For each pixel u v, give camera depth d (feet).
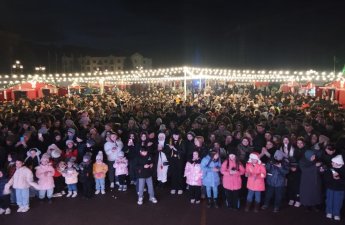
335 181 22.81
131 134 30.32
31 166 28.07
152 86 168.86
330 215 23.50
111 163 30.35
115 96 87.56
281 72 68.39
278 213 24.47
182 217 23.95
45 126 33.35
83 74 73.77
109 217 24.20
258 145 28.50
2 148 28.22
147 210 25.34
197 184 26.14
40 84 98.12
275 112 44.88
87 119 39.42
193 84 144.46
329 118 36.83
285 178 24.70
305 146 25.70
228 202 25.25
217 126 33.19
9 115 40.96
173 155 28.71
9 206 25.50
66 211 25.46
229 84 144.87
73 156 29.09
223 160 26.30
